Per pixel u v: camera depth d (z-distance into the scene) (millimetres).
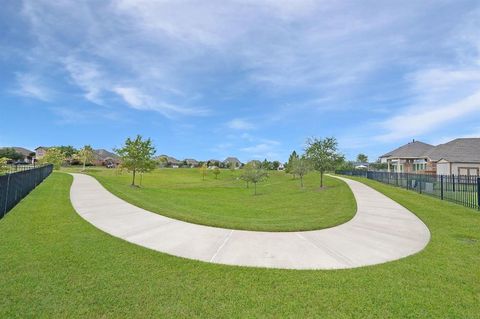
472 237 7727
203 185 40156
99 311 3742
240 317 3658
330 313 3768
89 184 21203
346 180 32938
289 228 8477
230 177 60969
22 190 13164
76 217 9477
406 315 3738
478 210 11969
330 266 5480
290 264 5574
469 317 3705
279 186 34469
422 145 48281
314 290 4422
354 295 4266
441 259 5898
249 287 4500
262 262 5668
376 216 10672
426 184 18375
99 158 109062
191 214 10570
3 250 5941
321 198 17484
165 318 3617
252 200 19047
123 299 4059
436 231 8391
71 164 92062
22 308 3773
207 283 4625
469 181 15344
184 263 5500
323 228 8633
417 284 4668
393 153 51969
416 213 11266
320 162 27391
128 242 6820
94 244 6547
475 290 4461
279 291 4379
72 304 3900
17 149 101625
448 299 4164
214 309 3838
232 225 8742
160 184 41062
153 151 30344
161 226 8547
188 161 145375
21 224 8211
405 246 6855
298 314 3736
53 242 6594
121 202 12961
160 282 4625
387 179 28000
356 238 7555
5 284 4438
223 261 5688
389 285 4621
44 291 4242
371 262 5719
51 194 15039
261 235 7742
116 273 4938
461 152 35500
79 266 5207
